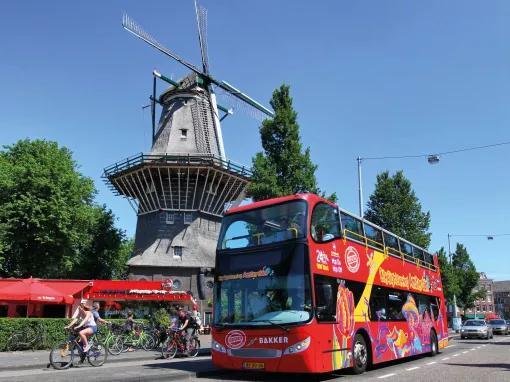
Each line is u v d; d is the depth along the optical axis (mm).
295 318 10914
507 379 11703
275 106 31297
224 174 39156
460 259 75250
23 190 36406
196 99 42500
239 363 11422
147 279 36719
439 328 20781
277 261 11594
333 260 12320
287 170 29625
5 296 22984
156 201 38406
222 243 12773
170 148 40438
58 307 32719
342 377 12250
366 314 13609
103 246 45000
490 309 138125
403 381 11336
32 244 36875
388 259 16109
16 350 19906
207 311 36656
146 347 20750
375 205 42906
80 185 39625
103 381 10539
